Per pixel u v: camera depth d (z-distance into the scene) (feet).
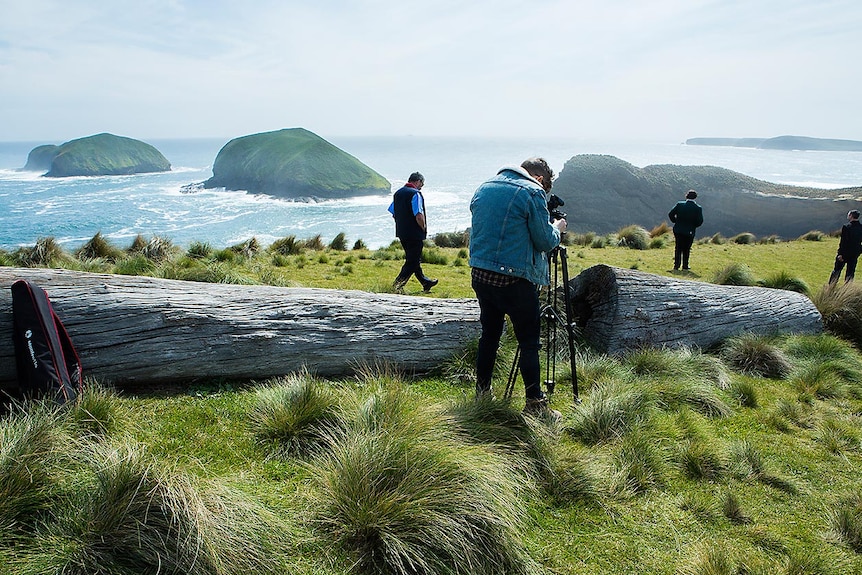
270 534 7.62
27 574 6.20
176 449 9.96
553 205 13.32
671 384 15.01
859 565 8.28
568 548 8.34
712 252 52.60
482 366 12.79
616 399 12.74
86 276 12.85
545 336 17.22
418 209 24.75
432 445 9.11
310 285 26.58
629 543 8.55
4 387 11.08
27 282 10.63
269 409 11.28
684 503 9.74
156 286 13.52
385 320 15.35
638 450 11.02
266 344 13.44
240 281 23.54
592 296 19.04
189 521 6.95
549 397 14.16
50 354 10.27
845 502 10.07
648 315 18.17
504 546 7.82
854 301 23.56
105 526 6.82
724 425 13.53
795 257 51.06
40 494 7.36
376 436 9.32
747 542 8.77
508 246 11.15
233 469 9.52
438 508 8.00
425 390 14.32
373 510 7.93
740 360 18.10
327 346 14.20
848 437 12.85
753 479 10.78
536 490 9.63
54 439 8.26
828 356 18.65
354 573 7.30
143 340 12.21
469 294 26.17
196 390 12.61
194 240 37.47
